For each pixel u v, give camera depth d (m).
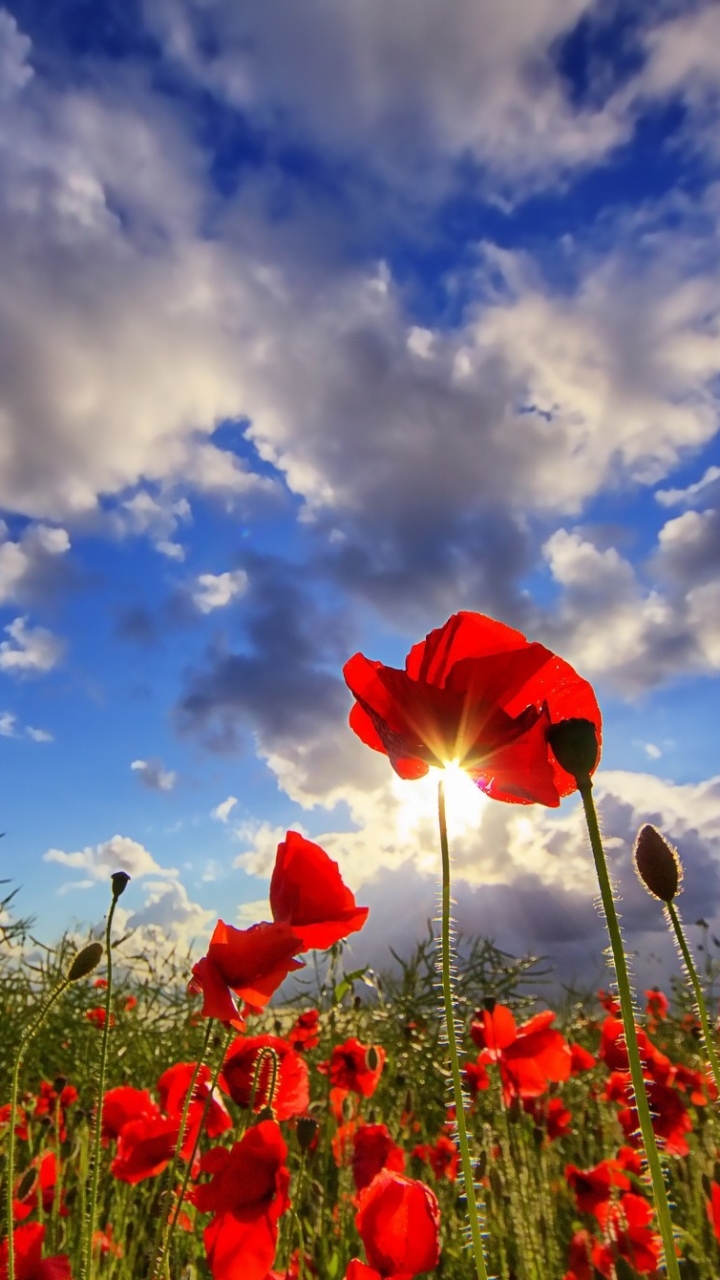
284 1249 0.58
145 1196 0.67
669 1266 0.21
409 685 0.30
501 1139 0.70
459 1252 0.65
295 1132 0.64
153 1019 1.24
